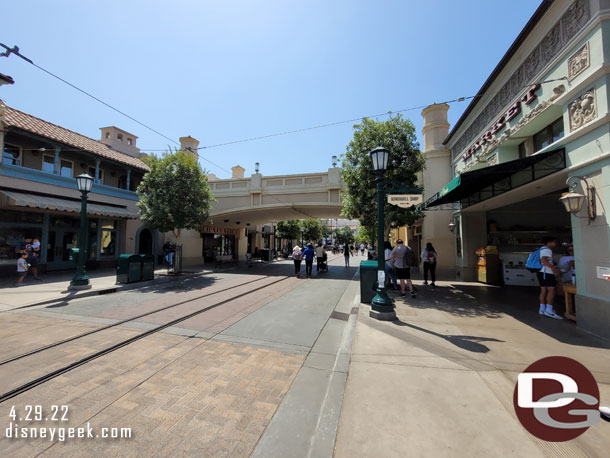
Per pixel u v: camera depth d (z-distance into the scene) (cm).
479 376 347
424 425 257
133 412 286
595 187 498
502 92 819
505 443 234
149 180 1325
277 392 325
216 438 249
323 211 1953
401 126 970
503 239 1119
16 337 497
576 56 534
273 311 696
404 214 965
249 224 2545
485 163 953
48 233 1376
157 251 1912
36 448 237
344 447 231
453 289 960
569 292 589
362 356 409
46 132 1345
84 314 652
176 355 427
